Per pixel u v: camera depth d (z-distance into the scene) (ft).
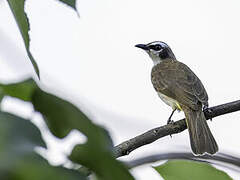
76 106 7.02
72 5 8.92
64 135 6.63
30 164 5.14
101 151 6.07
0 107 6.36
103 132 6.44
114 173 5.94
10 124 5.46
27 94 8.15
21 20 8.58
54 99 7.11
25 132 5.44
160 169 14.43
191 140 35.06
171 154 15.14
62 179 5.32
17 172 5.01
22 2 8.64
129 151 21.74
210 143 33.99
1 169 4.93
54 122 6.79
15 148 5.16
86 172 5.91
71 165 5.92
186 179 13.82
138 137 22.53
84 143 6.16
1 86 8.38
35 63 8.26
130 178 5.96
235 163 15.33
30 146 5.30
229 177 14.24
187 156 15.29
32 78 8.24
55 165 5.43
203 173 14.33
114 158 6.03
